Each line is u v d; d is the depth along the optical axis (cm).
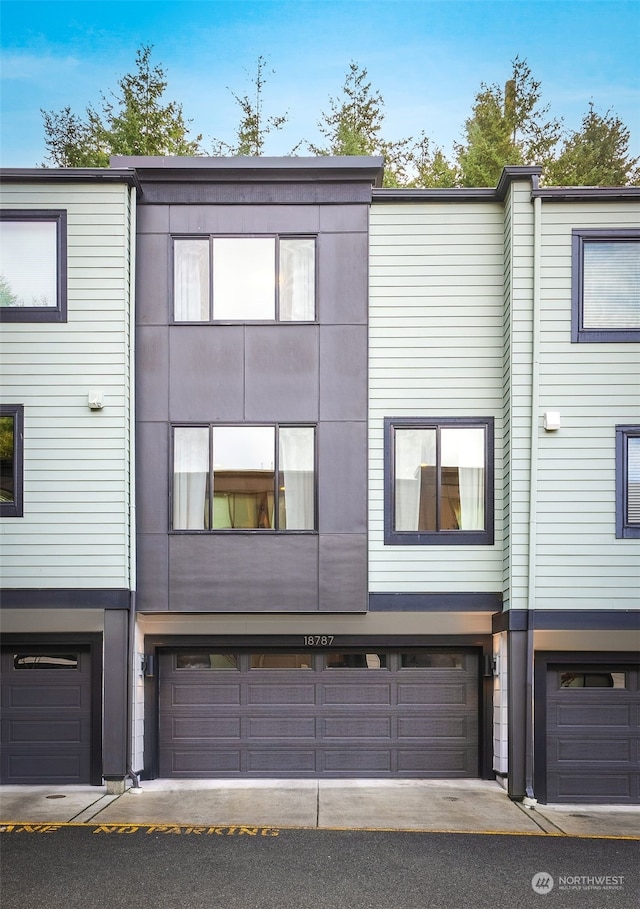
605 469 1054
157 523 1088
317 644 1127
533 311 1062
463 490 1106
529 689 1028
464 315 1118
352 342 1105
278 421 1098
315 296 1111
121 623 1062
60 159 1891
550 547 1048
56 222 1086
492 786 1088
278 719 1134
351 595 1081
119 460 1072
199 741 1130
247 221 1116
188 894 696
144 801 998
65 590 1062
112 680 1056
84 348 1079
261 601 1080
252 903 678
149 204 1115
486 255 1121
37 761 1091
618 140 1911
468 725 1133
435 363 1114
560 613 1038
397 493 1109
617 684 1080
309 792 1049
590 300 1069
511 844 844
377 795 1036
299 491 1097
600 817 974
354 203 1116
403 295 1120
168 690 1138
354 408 1099
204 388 1101
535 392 1050
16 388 1078
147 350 1104
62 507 1070
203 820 916
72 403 1077
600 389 1059
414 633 1121
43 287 1088
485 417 1109
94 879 729
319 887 714
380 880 732
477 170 1819
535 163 1891
